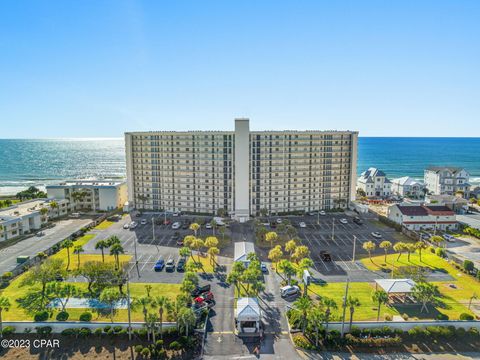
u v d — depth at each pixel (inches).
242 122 4355.3
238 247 3036.4
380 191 6122.1
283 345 1800.0
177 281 2498.8
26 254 3137.3
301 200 4817.9
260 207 4628.4
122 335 1851.6
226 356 1710.1
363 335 1859.0
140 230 3929.6
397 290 2128.4
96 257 3019.2
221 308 2140.7
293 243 2915.8
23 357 1707.7
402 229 3836.1
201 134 4584.2
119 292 2113.7
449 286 2429.9
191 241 3029.0
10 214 3895.2
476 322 1926.7
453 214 3924.7
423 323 1923.0
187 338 1792.6
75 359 1696.6
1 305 1806.1
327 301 1845.5
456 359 1722.4
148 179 4970.5
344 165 5012.3
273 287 2432.3
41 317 1975.9
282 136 4598.9
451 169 6008.9
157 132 4815.5
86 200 5068.9
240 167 4421.8
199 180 4687.5
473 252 3147.1
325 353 1745.8
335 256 3063.5
